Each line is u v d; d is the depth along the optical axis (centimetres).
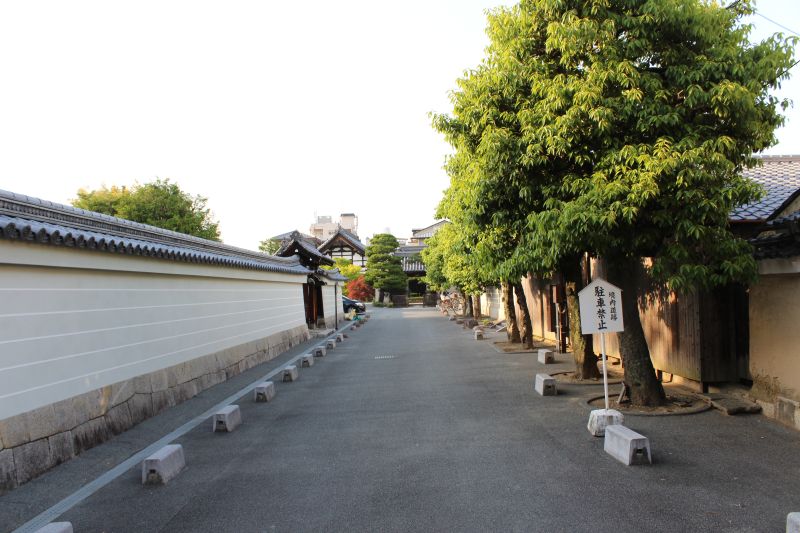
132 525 442
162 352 905
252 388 1081
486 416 774
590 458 564
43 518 459
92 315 691
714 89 597
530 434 667
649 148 611
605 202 607
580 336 1042
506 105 758
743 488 467
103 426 677
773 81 635
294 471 565
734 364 850
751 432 634
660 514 420
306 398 971
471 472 537
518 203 769
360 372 1276
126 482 544
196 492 512
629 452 534
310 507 467
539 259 727
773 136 657
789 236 617
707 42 643
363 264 6222
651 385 770
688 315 889
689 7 630
